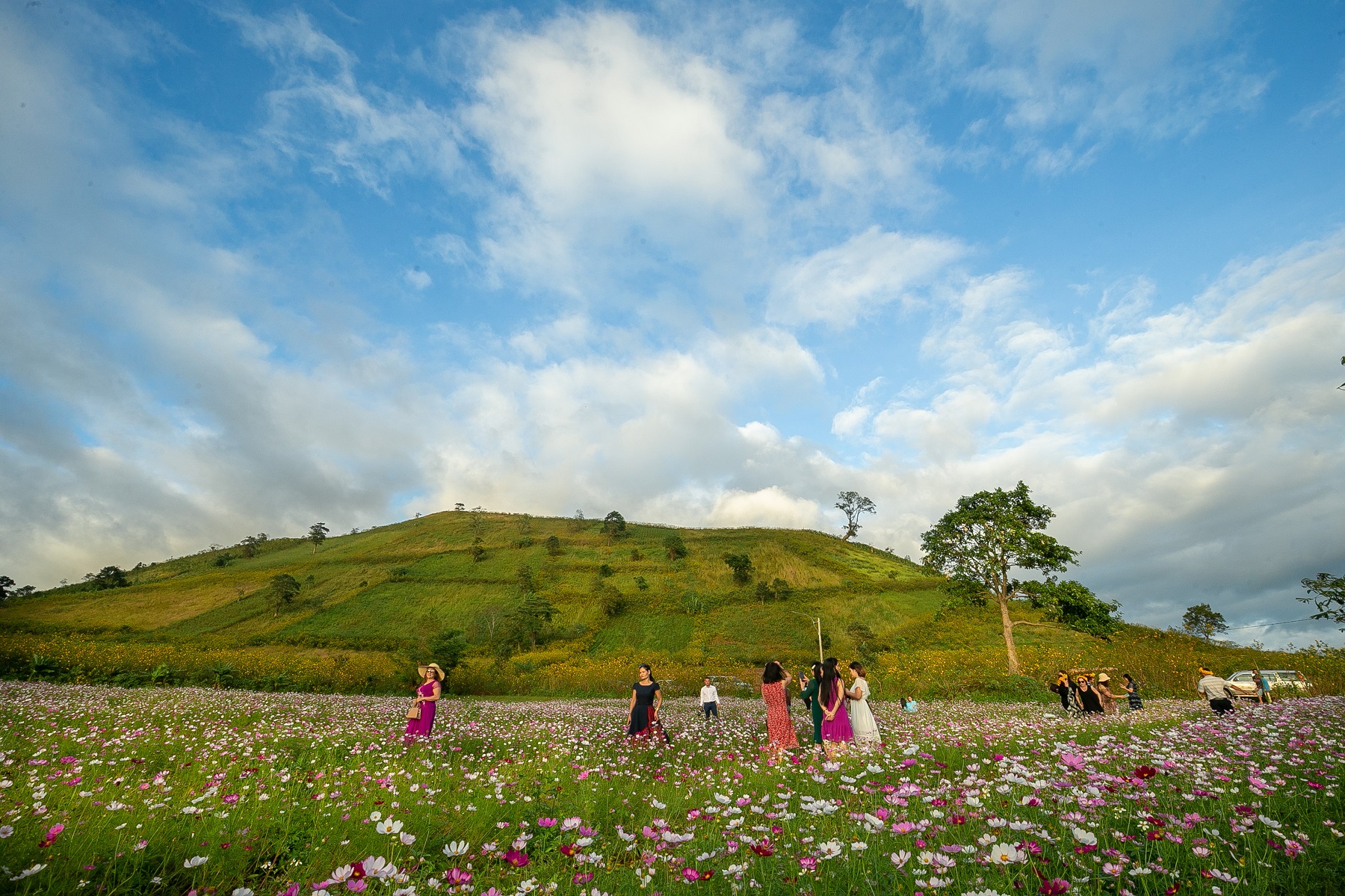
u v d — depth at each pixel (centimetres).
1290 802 469
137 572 10688
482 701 2498
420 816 464
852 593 6731
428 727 1023
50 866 332
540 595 6750
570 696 3152
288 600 6662
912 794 464
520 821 457
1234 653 2767
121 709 1307
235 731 1028
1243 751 668
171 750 802
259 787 542
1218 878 307
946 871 324
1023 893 303
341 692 2673
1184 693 2356
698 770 746
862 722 920
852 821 411
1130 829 399
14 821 400
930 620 5275
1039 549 3222
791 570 7719
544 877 346
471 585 7175
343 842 398
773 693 952
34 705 1270
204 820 425
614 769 739
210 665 2592
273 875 360
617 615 6225
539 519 11519
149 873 355
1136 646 2811
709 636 5547
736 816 465
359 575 7819
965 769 694
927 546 3584
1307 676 2162
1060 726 1168
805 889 312
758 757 849
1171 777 527
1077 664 2845
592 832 393
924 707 2061
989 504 3412
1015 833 383
